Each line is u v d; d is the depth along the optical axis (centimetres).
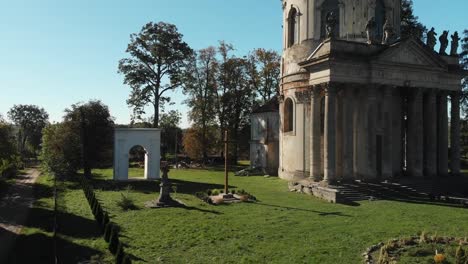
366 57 4069
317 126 4216
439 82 4431
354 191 3766
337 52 3947
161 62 7462
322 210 3136
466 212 3064
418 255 2019
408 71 4244
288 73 4975
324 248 2131
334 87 3984
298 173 4747
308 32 4738
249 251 2108
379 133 4278
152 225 2680
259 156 6425
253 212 3075
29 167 9031
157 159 5322
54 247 2198
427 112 4403
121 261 1814
